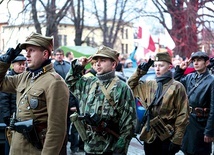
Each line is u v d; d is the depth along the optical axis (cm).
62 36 4744
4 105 692
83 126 529
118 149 514
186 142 707
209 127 681
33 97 432
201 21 2277
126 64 1608
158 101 618
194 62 708
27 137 428
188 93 714
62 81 434
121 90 526
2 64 455
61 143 426
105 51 532
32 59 441
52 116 423
